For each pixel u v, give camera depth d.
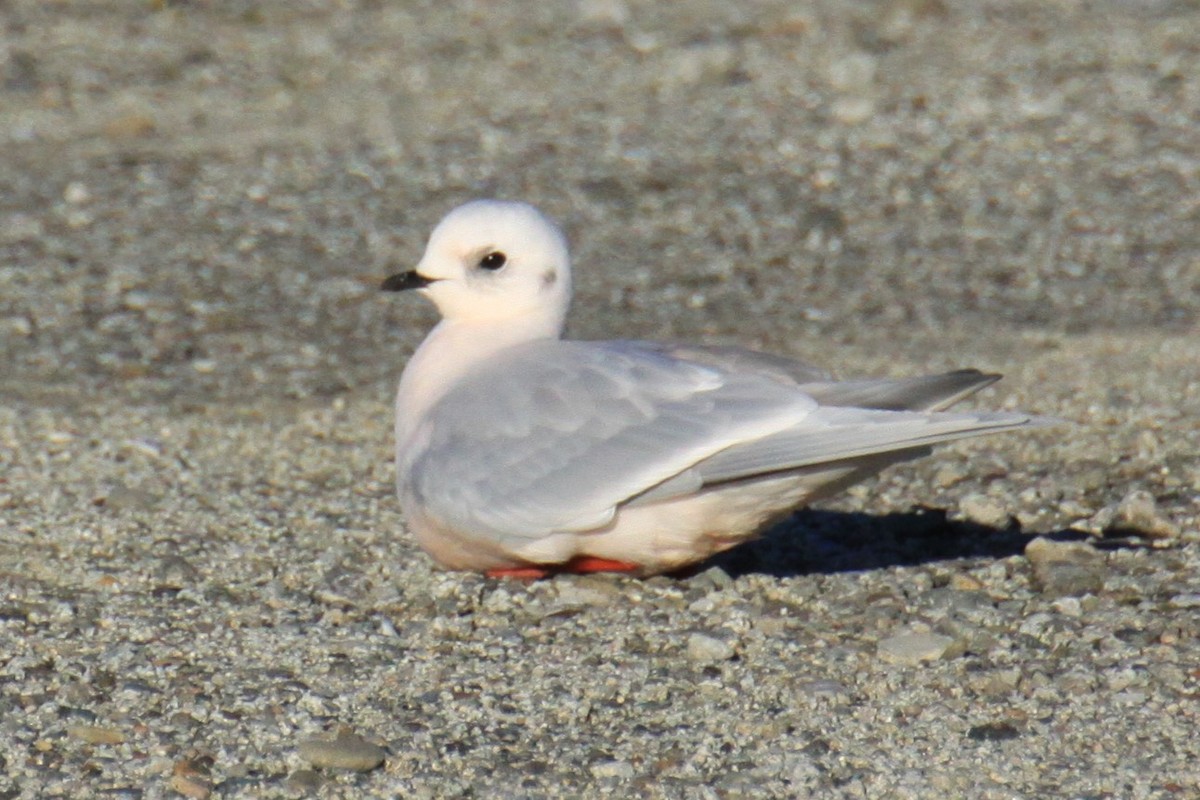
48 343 18.55
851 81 26.62
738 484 10.70
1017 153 23.73
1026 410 15.48
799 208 22.38
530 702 9.78
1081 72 26.53
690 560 11.31
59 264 20.89
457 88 27.67
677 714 9.63
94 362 18.02
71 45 29.50
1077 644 10.39
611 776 8.95
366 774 9.05
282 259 21.22
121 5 31.53
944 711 9.58
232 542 12.58
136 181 23.69
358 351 18.44
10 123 26.14
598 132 25.20
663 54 28.86
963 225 21.73
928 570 11.74
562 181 23.45
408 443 11.70
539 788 8.85
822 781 8.88
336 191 23.36
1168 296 19.23
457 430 11.30
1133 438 14.56
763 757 9.14
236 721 9.59
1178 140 23.89
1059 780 8.84
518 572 11.45
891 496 13.60
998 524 12.85
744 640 10.54
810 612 11.02
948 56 27.80
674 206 22.58
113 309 19.58
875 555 12.28
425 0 32.62
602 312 19.41
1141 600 11.07
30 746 9.30
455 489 11.14
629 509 10.88
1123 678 9.88
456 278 12.09
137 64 28.84
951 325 18.64
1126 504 12.52
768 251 21.23
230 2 32.00
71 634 10.78
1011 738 9.28
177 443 15.33
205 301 19.88
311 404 16.77
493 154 24.52
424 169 24.05
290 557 12.23
